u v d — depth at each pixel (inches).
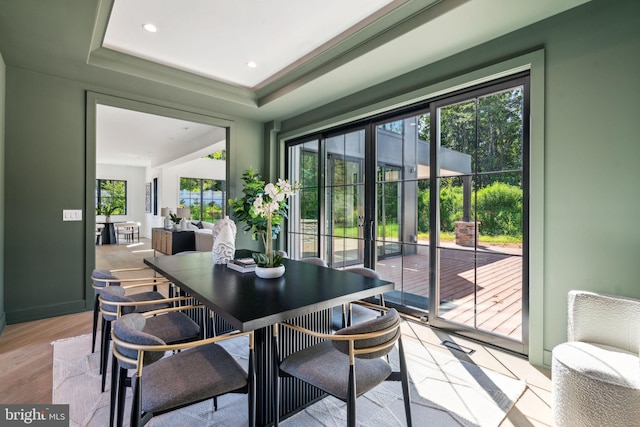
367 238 154.4
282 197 87.8
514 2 87.7
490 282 111.3
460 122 119.7
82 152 144.3
